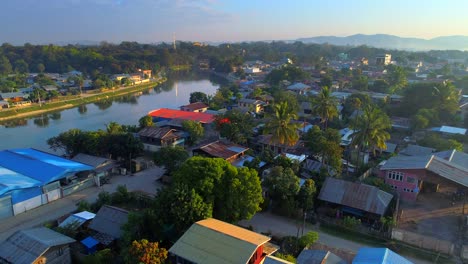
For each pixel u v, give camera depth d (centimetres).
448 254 3925
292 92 13612
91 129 10625
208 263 3084
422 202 5253
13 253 3334
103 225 4069
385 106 10988
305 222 4647
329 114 7719
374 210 4538
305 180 5272
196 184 3975
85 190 5709
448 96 9888
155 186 5869
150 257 3038
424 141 7412
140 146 6725
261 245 3416
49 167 5584
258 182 4156
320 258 3491
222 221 3888
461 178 5069
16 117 12231
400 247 4053
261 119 10225
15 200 4850
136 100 16462
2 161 5931
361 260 3309
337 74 19012
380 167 6000
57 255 3478
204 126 9569
